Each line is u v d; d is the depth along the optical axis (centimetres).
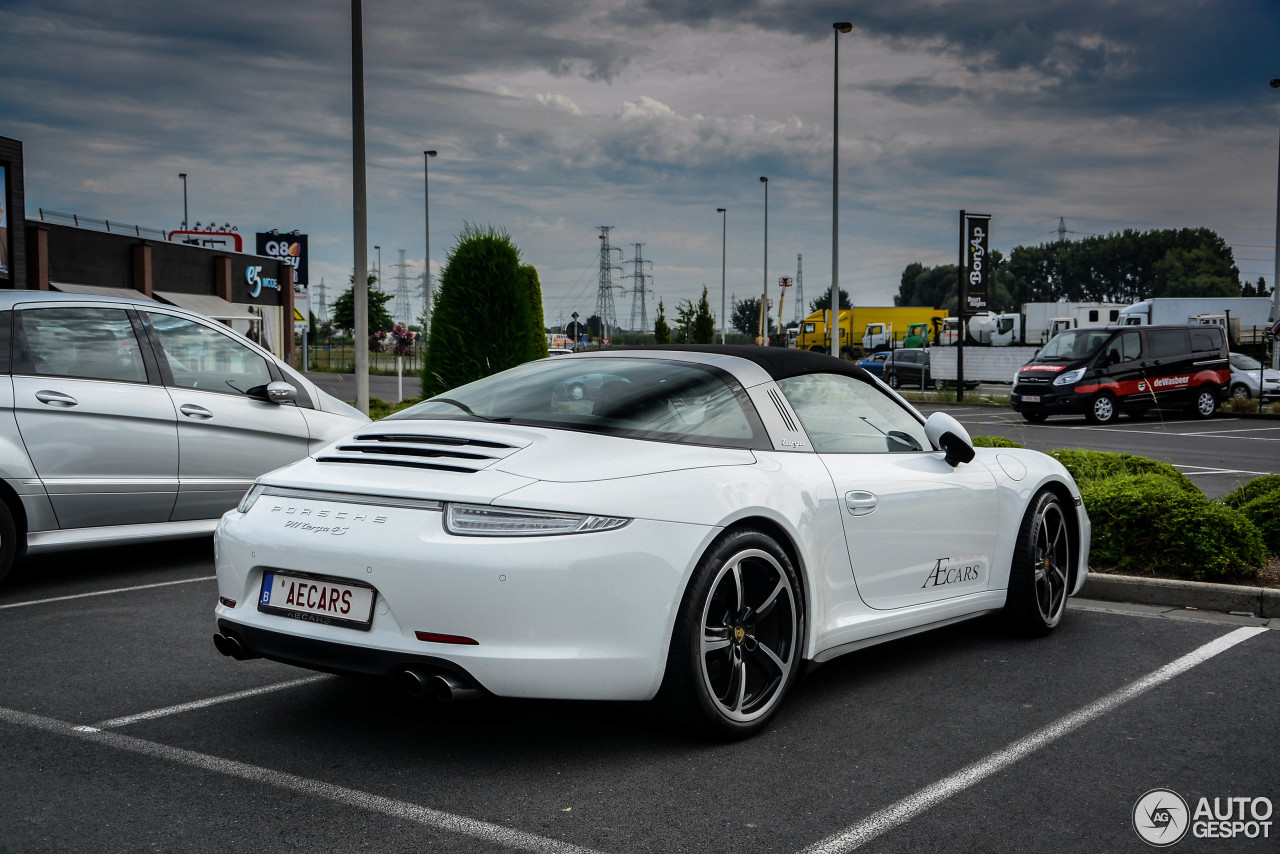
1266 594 523
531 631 286
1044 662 433
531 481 301
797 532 345
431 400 386
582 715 359
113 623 491
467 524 291
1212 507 581
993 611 455
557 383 372
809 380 394
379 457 329
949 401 2884
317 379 3922
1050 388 2108
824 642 361
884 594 390
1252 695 387
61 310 564
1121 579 559
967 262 2780
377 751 324
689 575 310
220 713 361
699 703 315
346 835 263
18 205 2041
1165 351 2172
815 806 283
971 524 433
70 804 282
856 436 401
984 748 329
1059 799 290
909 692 389
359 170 1295
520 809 280
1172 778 306
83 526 563
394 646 291
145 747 327
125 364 584
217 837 262
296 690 388
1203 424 2072
